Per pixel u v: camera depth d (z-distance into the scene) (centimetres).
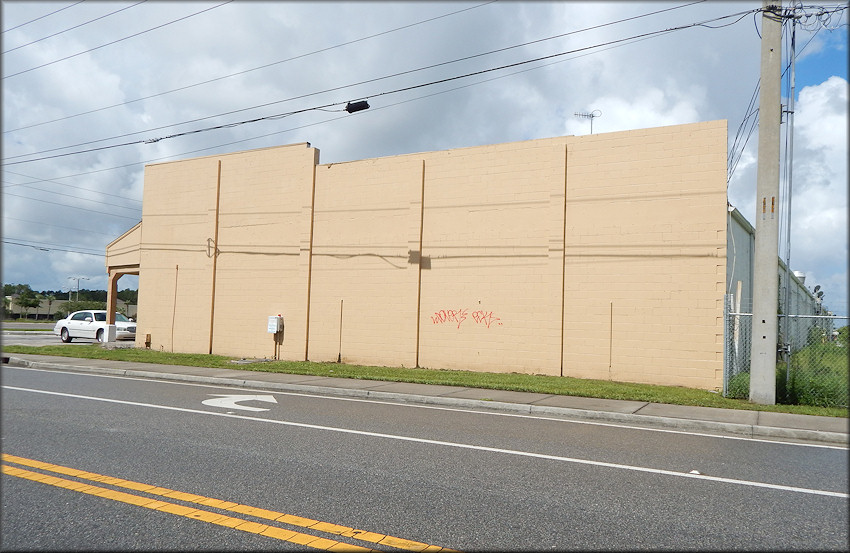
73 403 1042
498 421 960
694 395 1212
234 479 586
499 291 1595
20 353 1983
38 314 7506
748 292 2098
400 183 1755
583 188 1503
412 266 1712
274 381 1366
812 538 457
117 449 703
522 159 1586
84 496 530
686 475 633
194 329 2098
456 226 1666
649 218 1423
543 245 1544
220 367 1656
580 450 749
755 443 821
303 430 839
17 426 833
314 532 453
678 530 470
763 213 1142
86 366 1636
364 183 1814
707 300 1355
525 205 1574
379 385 1317
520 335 1559
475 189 1647
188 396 1159
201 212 2123
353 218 1825
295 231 1922
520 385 1289
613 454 730
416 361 1692
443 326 1667
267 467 633
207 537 441
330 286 1850
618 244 1454
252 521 474
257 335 1969
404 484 579
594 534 459
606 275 1463
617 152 1469
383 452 713
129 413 948
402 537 447
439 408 1093
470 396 1168
